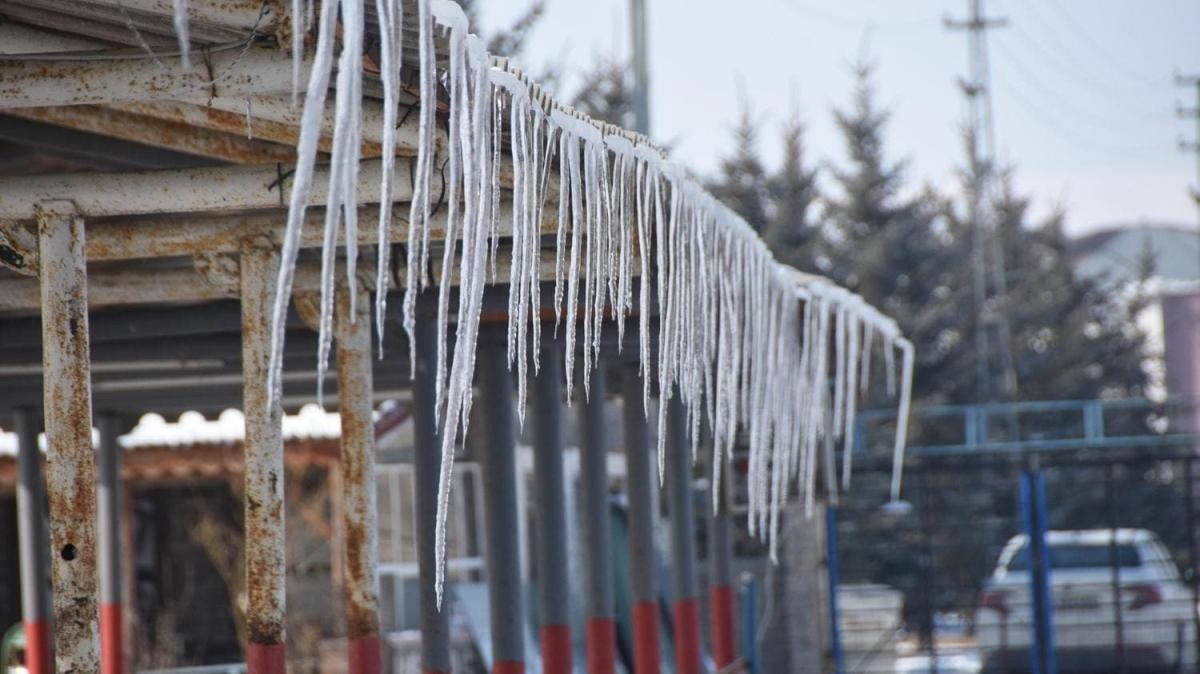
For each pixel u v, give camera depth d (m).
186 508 63.75
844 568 94.12
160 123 25.12
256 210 23.22
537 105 17.70
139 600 62.97
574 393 36.81
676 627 43.41
